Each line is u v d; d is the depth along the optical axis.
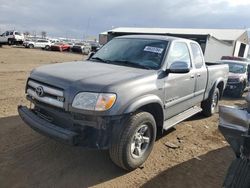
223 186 3.02
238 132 3.15
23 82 10.16
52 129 3.55
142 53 4.68
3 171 3.72
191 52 5.43
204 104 6.73
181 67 4.31
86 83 3.48
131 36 5.34
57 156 4.23
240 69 11.62
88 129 3.59
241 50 41.06
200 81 5.74
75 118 3.48
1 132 4.95
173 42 4.86
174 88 4.60
